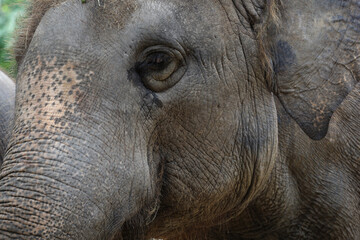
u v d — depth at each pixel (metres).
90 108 6.07
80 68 6.12
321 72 6.87
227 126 6.91
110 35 6.25
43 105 6.00
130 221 6.46
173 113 6.61
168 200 6.92
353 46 6.88
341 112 8.66
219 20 6.65
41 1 6.49
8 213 5.70
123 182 6.17
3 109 9.54
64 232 5.74
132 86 6.34
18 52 6.79
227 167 7.05
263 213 8.45
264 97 7.13
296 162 8.41
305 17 6.81
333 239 8.71
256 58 6.91
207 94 6.69
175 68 6.50
